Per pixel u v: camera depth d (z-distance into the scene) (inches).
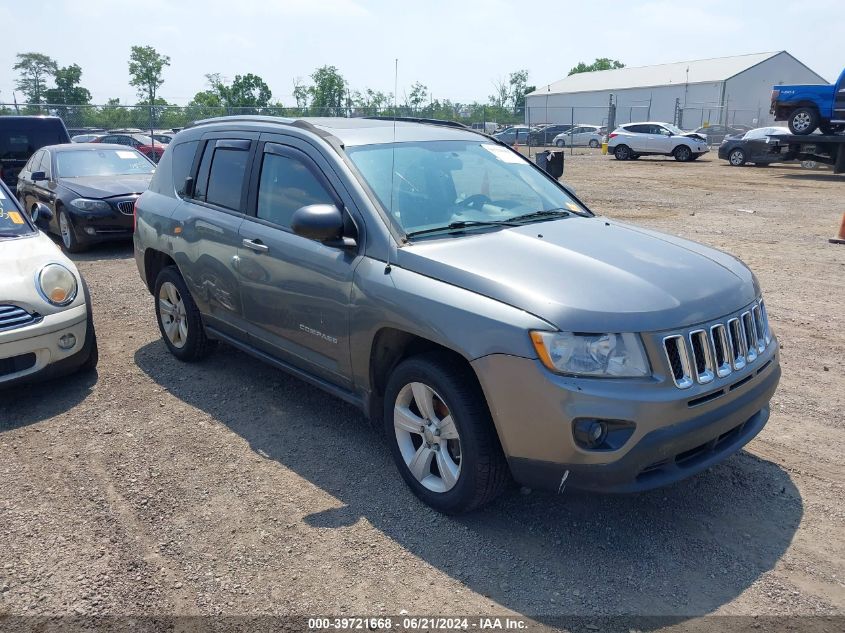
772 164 1100.5
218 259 193.3
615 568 126.4
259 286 178.9
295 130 176.1
